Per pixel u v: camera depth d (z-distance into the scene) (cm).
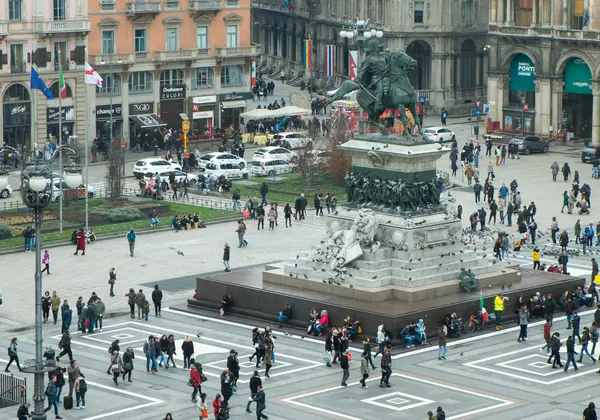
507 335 10562
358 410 8881
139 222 14750
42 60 18412
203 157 17825
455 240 11150
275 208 14812
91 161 18638
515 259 13125
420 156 10900
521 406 8956
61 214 14175
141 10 19612
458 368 9756
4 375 9138
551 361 9900
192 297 11712
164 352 9819
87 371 9744
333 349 9850
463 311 10625
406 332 10188
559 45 19925
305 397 9138
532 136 19450
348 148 11244
